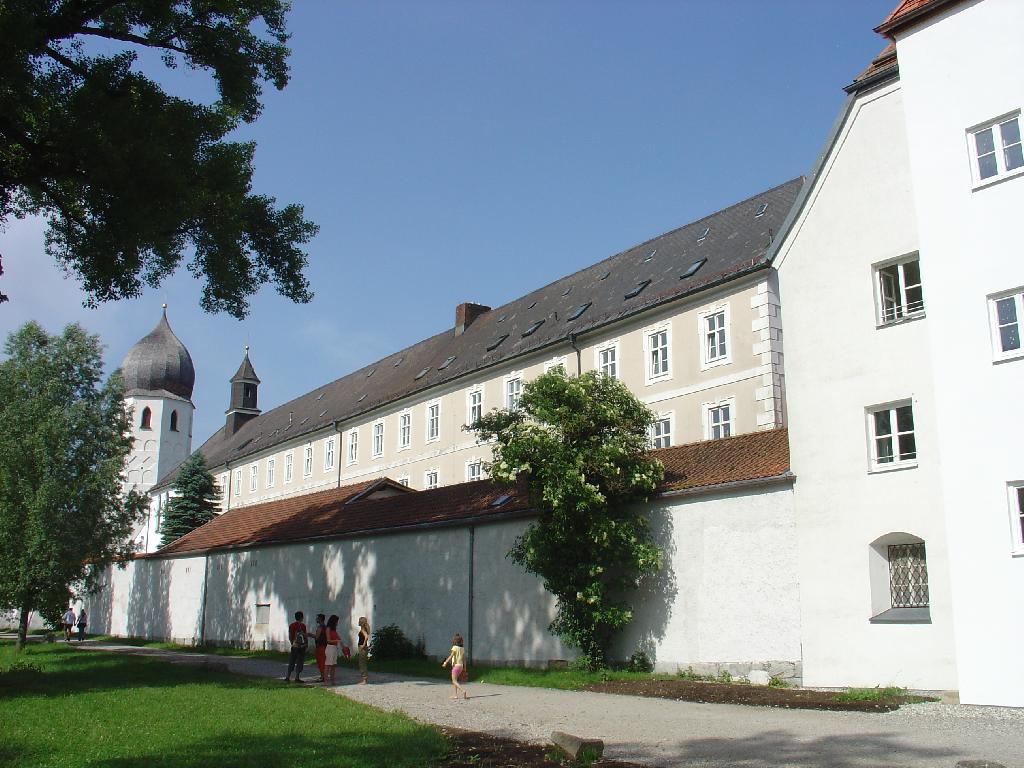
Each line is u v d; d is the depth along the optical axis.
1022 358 14.41
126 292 20.55
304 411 70.75
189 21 18.83
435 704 16.12
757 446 20.22
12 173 17.66
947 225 15.65
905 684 15.41
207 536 43.56
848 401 17.06
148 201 17.31
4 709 15.57
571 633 20.56
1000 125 15.34
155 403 87.81
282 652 32.31
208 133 19.09
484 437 21.67
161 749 11.15
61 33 17.27
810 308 17.98
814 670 16.70
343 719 13.71
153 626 44.69
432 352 56.25
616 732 12.20
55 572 28.84
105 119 16.81
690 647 18.98
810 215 18.31
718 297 32.69
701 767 9.71
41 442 28.91
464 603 25.42
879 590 16.22
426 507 29.48
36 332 31.72
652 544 20.03
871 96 17.64
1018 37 15.25
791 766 9.55
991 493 14.45
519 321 47.12
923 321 16.20
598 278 43.22
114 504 31.59
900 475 16.06
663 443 34.38
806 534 17.30
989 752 10.05
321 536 32.41
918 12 16.42
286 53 20.19
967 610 14.44
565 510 19.80
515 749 11.14
